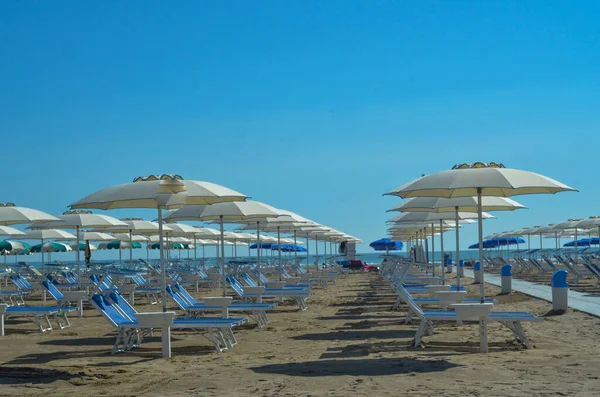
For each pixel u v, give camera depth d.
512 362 7.21
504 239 44.16
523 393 5.62
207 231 26.16
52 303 18.55
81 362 8.15
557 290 12.61
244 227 23.23
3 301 19.03
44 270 20.39
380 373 6.71
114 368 7.59
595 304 13.57
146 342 9.94
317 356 8.12
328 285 25.38
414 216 17.53
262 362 7.80
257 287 13.85
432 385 6.03
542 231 34.09
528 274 28.95
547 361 7.25
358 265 40.22
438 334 9.83
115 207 10.20
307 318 13.16
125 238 27.09
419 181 8.68
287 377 6.65
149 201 10.09
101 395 6.14
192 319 9.14
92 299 8.89
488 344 8.81
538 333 9.87
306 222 20.25
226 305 11.02
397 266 13.09
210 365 7.68
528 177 8.46
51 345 9.90
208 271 26.58
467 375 6.47
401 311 14.12
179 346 9.49
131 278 18.25
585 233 38.06
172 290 11.16
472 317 8.12
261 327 11.56
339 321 12.43
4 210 13.23
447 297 10.66
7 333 11.48
